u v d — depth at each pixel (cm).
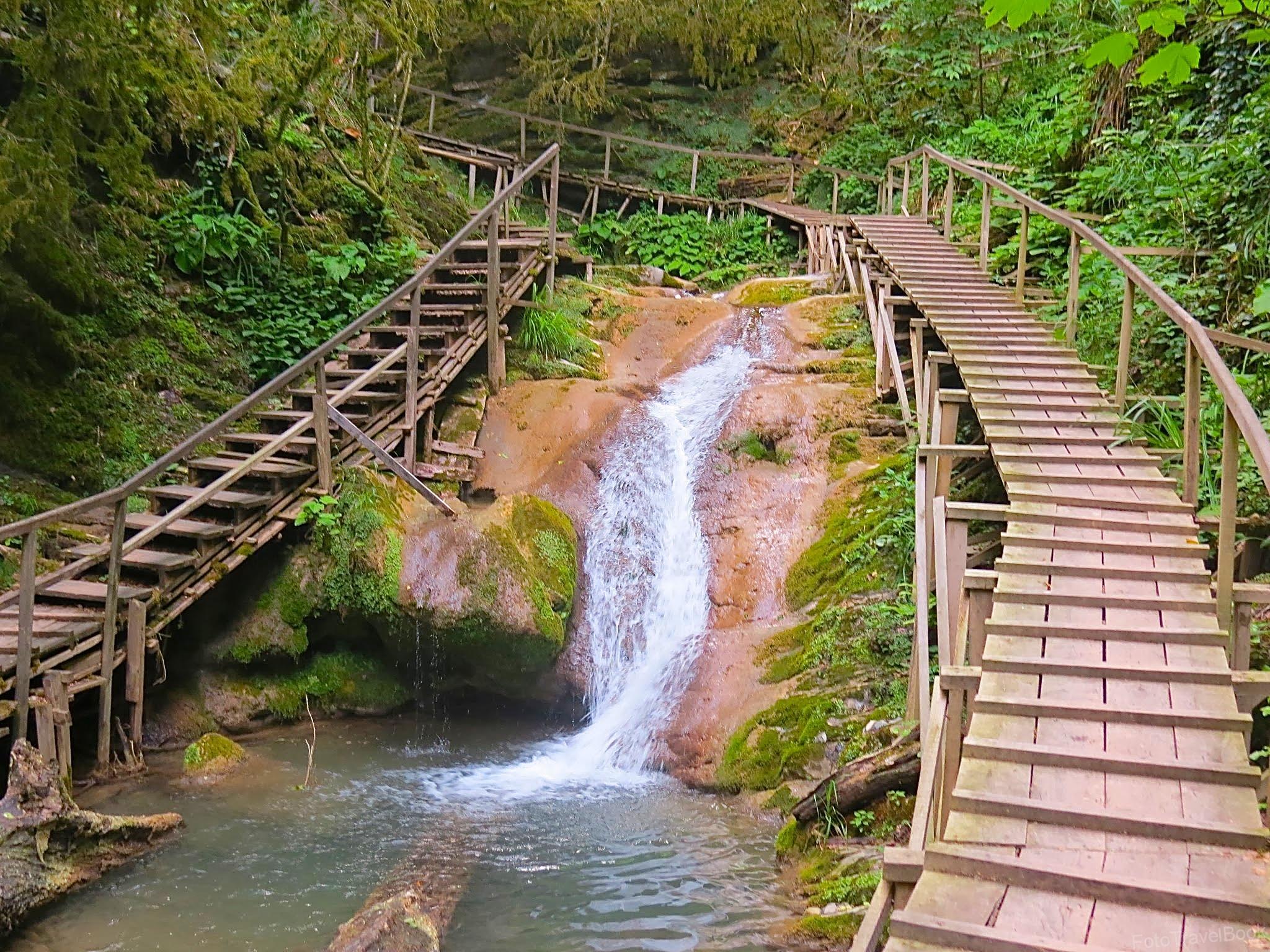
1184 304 754
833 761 587
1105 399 648
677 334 1105
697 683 713
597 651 782
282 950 445
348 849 547
